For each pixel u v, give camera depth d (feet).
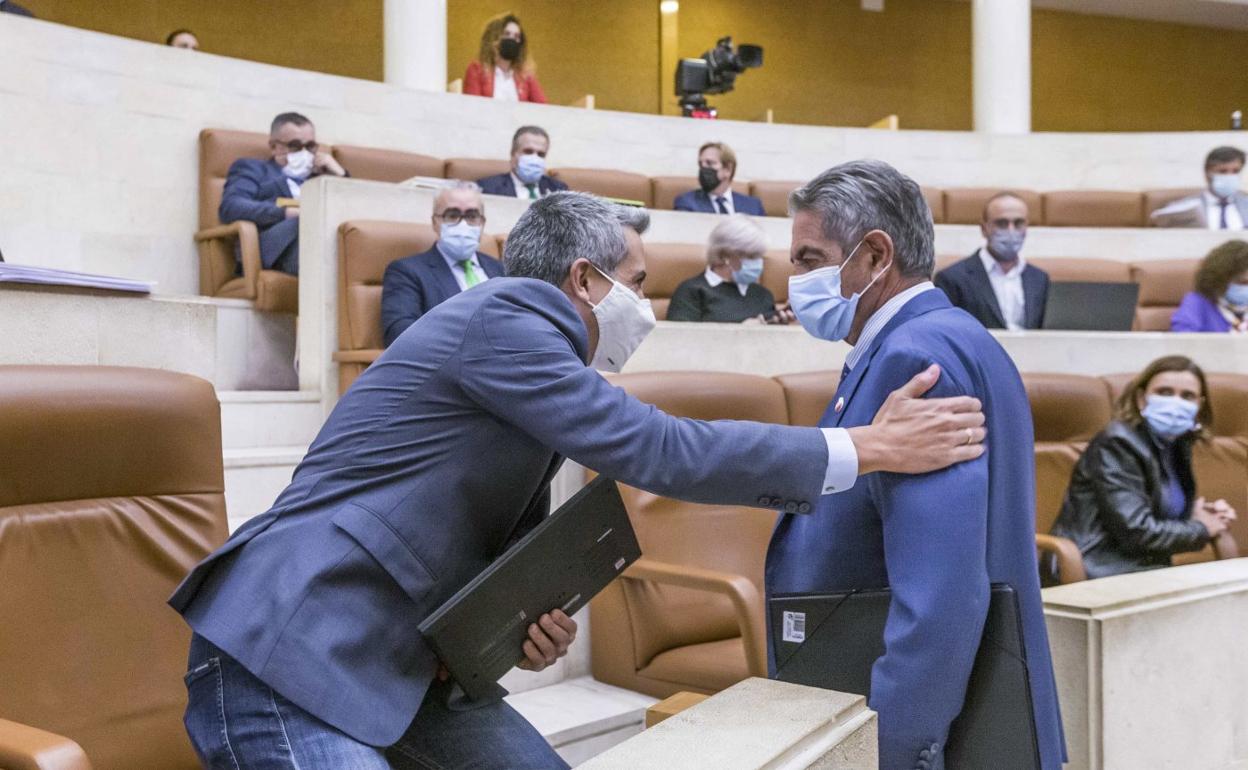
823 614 3.02
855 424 3.08
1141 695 4.43
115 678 3.24
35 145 10.19
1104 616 4.31
